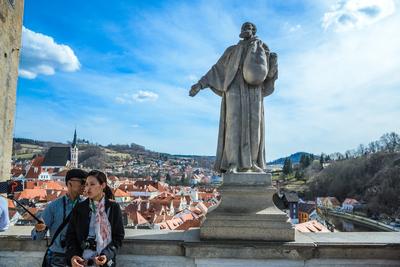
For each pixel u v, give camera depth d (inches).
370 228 3363.7
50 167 6540.4
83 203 197.8
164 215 2881.4
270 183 259.8
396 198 3683.6
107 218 198.4
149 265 241.9
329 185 4948.3
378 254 244.5
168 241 245.1
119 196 4104.3
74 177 213.9
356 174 4653.1
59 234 206.5
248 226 247.4
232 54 284.7
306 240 251.0
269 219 249.0
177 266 241.3
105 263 193.5
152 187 5187.0
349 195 4562.0
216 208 257.8
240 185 258.2
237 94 276.5
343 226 3528.5
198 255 241.3
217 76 288.5
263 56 275.6
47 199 3127.5
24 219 794.8
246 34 284.4
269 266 237.9
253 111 276.2
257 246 240.7
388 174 3937.0
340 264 240.2
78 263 186.4
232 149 272.5
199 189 6136.8
